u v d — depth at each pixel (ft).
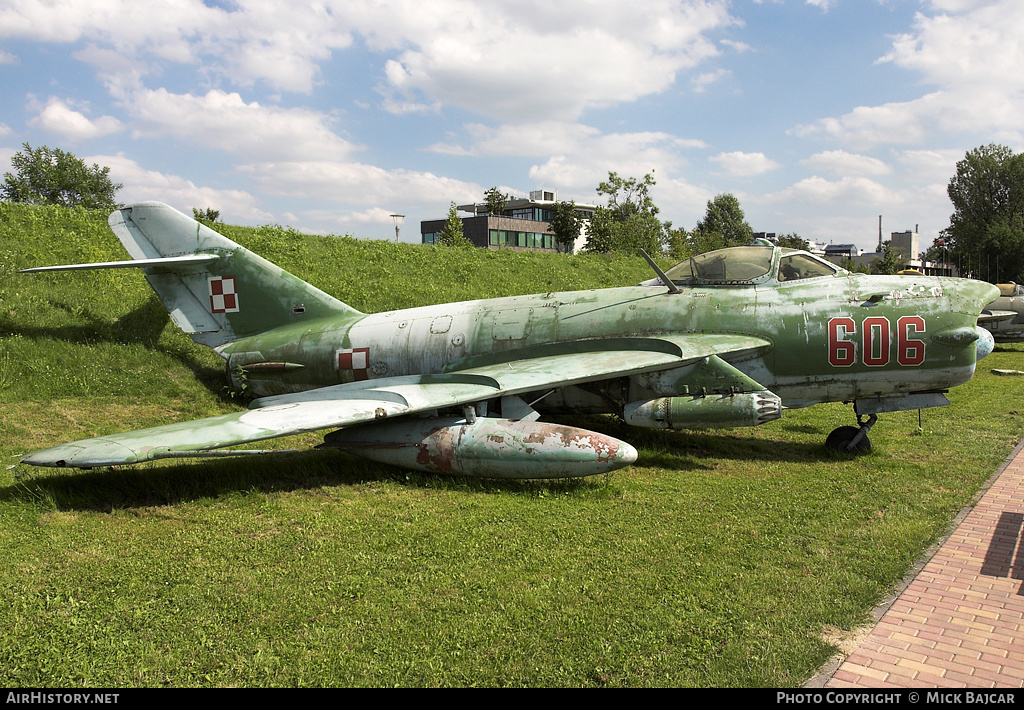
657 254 133.90
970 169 253.24
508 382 26.08
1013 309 71.00
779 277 30.01
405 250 68.59
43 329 36.63
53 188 171.83
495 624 13.46
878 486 23.49
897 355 27.40
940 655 12.48
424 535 18.58
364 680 11.56
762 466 26.86
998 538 18.60
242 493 22.36
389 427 25.95
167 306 35.19
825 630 13.41
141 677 11.70
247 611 14.07
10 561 16.40
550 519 20.02
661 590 15.05
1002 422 35.55
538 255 77.92
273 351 33.63
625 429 33.73
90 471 23.18
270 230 63.62
